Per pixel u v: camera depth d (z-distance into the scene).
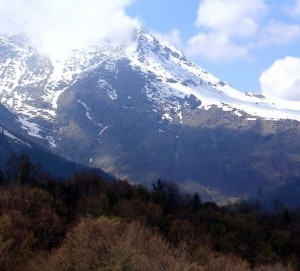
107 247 53.53
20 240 63.28
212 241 95.19
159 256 56.72
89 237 56.75
